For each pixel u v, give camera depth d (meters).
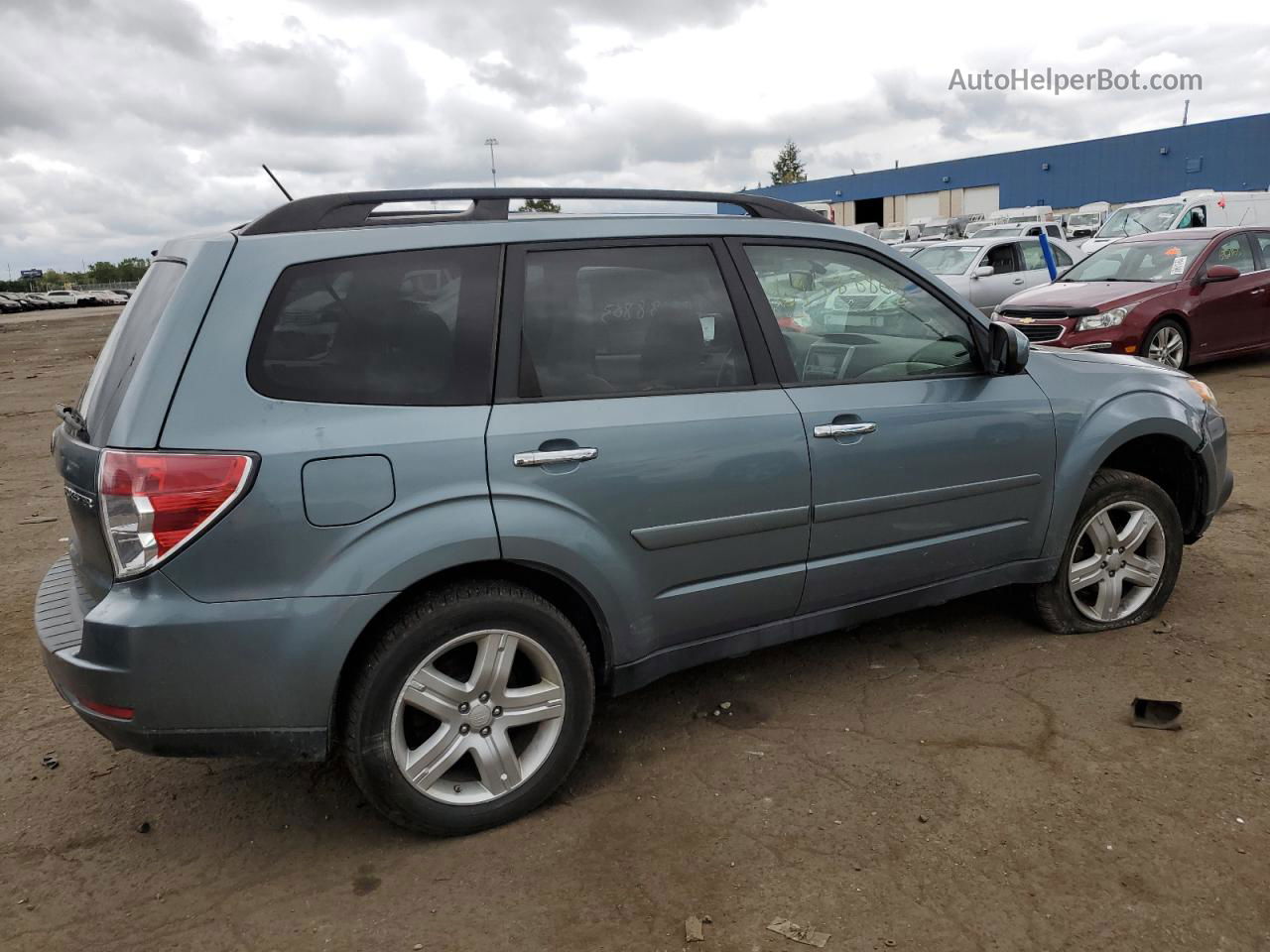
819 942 2.44
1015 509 3.92
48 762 3.53
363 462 2.71
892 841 2.84
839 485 3.46
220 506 2.56
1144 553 4.33
